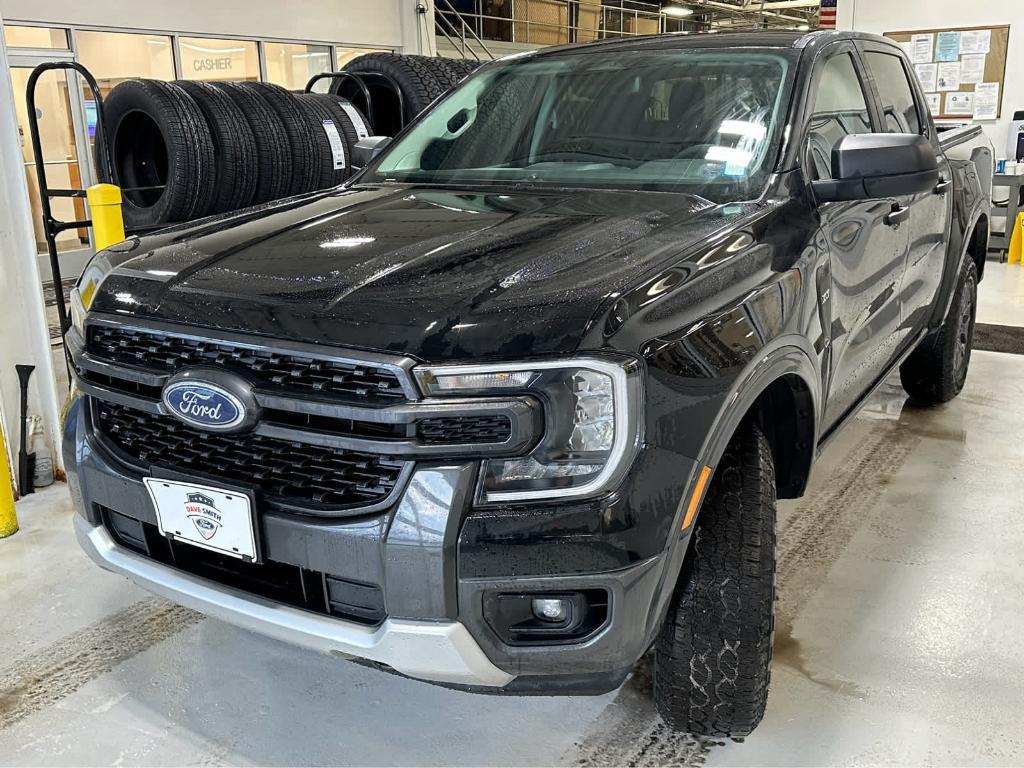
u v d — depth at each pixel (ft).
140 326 5.44
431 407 4.54
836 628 7.45
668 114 7.63
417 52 38.11
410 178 8.23
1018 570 8.37
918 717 6.32
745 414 5.65
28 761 6.05
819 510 9.72
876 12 29.60
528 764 5.95
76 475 5.97
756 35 8.20
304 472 4.98
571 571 4.60
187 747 6.19
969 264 12.17
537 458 4.60
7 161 10.23
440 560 4.58
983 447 11.48
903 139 6.68
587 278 5.06
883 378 9.47
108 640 7.54
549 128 8.09
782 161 6.90
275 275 5.45
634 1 51.37
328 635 4.93
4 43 10.01
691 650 5.61
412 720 6.45
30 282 10.50
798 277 6.19
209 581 5.47
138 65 29.14
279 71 33.40
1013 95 27.76
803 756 5.94
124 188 13.91
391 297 4.95
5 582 8.52
